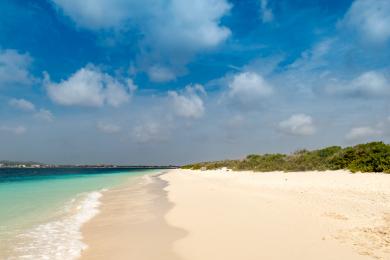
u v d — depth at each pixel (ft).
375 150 74.43
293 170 92.94
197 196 61.00
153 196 67.31
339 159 82.38
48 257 26.13
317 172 81.46
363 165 70.18
